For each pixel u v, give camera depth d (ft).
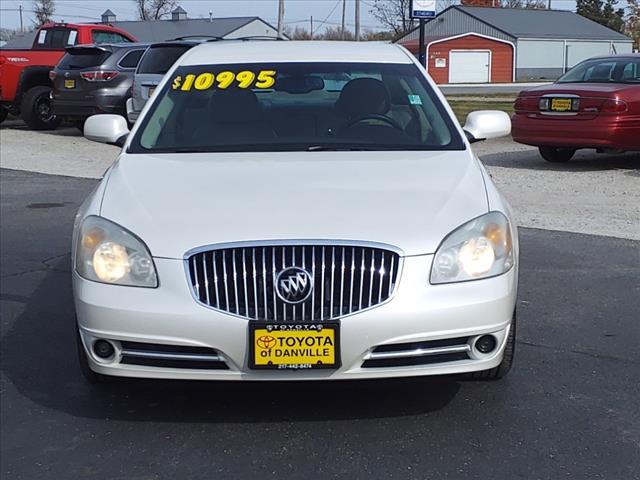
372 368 12.37
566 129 38.27
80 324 12.92
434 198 13.33
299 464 12.35
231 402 14.34
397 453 12.62
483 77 204.33
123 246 12.67
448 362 12.61
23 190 37.29
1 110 69.21
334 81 17.58
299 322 12.08
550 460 12.39
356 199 13.19
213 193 13.53
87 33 66.90
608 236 26.48
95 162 46.83
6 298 20.70
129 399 14.58
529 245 25.43
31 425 13.73
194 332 12.19
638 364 16.03
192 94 17.47
